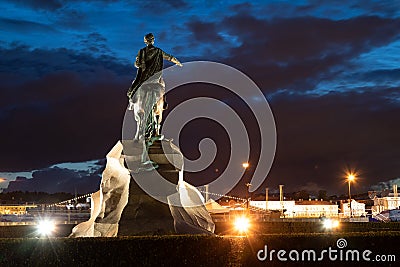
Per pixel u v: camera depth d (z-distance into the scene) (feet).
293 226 124.26
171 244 73.56
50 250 71.20
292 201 327.06
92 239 72.33
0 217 192.13
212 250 74.59
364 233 82.53
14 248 70.54
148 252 72.84
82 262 71.51
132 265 72.38
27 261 70.64
